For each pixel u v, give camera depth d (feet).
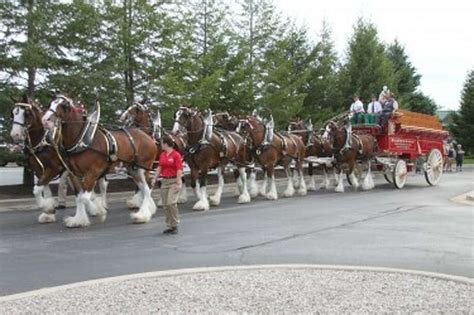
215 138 52.90
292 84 94.02
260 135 60.54
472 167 153.89
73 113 40.47
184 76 72.69
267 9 95.50
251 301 21.12
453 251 32.42
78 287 23.29
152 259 30.04
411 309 20.34
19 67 56.75
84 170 40.78
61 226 41.52
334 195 66.33
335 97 110.11
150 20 66.44
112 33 64.95
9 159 58.44
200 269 26.63
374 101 76.84
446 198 62.54
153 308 20.25
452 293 22.59
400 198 62.08
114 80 62.90
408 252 32.04
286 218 45.80
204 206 51.37
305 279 24.63
